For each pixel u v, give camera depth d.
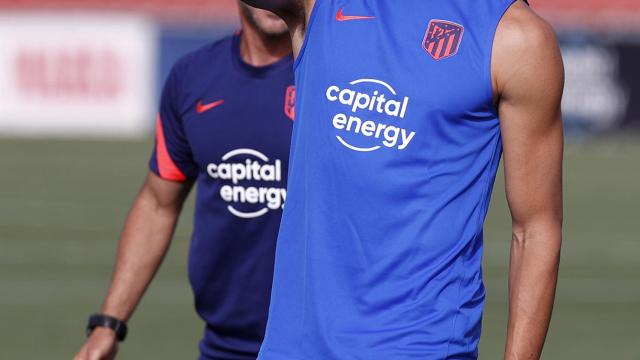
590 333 25.97
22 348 24.45
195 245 13.80
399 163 9.39
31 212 42.94
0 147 62.50
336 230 9.55
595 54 66.06
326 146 9.56
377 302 9.44
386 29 9.53
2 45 68.44
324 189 9.59
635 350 24.47
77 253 35.44
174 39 68.38
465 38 9.34
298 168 9.82
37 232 38.88
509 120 9.34
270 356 9.86
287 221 9.91
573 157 60.88
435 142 9.37
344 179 9.50
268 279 13.52
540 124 9.30
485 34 9.29
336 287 9.53
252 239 13.48
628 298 29.66
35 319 27.08
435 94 9.32
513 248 9.62
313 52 9.73
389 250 9.43
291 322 9.79
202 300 13.87
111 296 13.51
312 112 9.66
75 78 68.56
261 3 10.14
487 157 9.48
